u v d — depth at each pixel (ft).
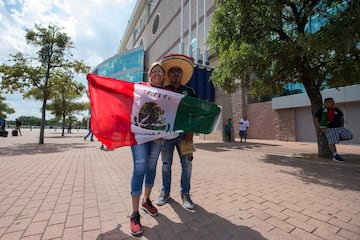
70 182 12.56
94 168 16.83
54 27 39.52
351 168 15.80
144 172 7.24
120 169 16.46
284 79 23.80
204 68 44.70
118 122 7.63
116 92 7.98
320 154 20.58
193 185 11.78
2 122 61.31
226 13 21.24
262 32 19.71
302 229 6.77
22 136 64.80
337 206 8.61
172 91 8.47
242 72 20.39
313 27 21.40
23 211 8.23
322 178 13.04
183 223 7.29
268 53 17.15
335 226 6.93
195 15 71.67
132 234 6.49
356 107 35.68
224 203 9.08
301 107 43.75
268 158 21.33
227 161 19.69
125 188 11.38
